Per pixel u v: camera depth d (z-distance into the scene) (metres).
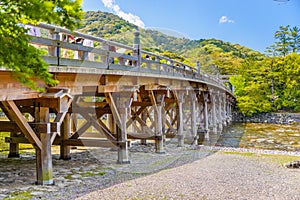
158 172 6.75
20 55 2.04
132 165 7.30
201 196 5.00
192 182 5.91
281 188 5.61
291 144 13.50
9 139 8.11
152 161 7.94
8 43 2.01
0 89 3.96
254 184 5.88
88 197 4.74
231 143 13.59
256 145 13.09
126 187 5.41
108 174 6.37
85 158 8.33
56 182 5.54
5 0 1.93
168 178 6.20
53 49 4.60
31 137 4.84
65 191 4.97
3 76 3.97
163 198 4.84
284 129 20.30
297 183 6.01
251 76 29.94
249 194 5.19
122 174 6.38
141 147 10.81
